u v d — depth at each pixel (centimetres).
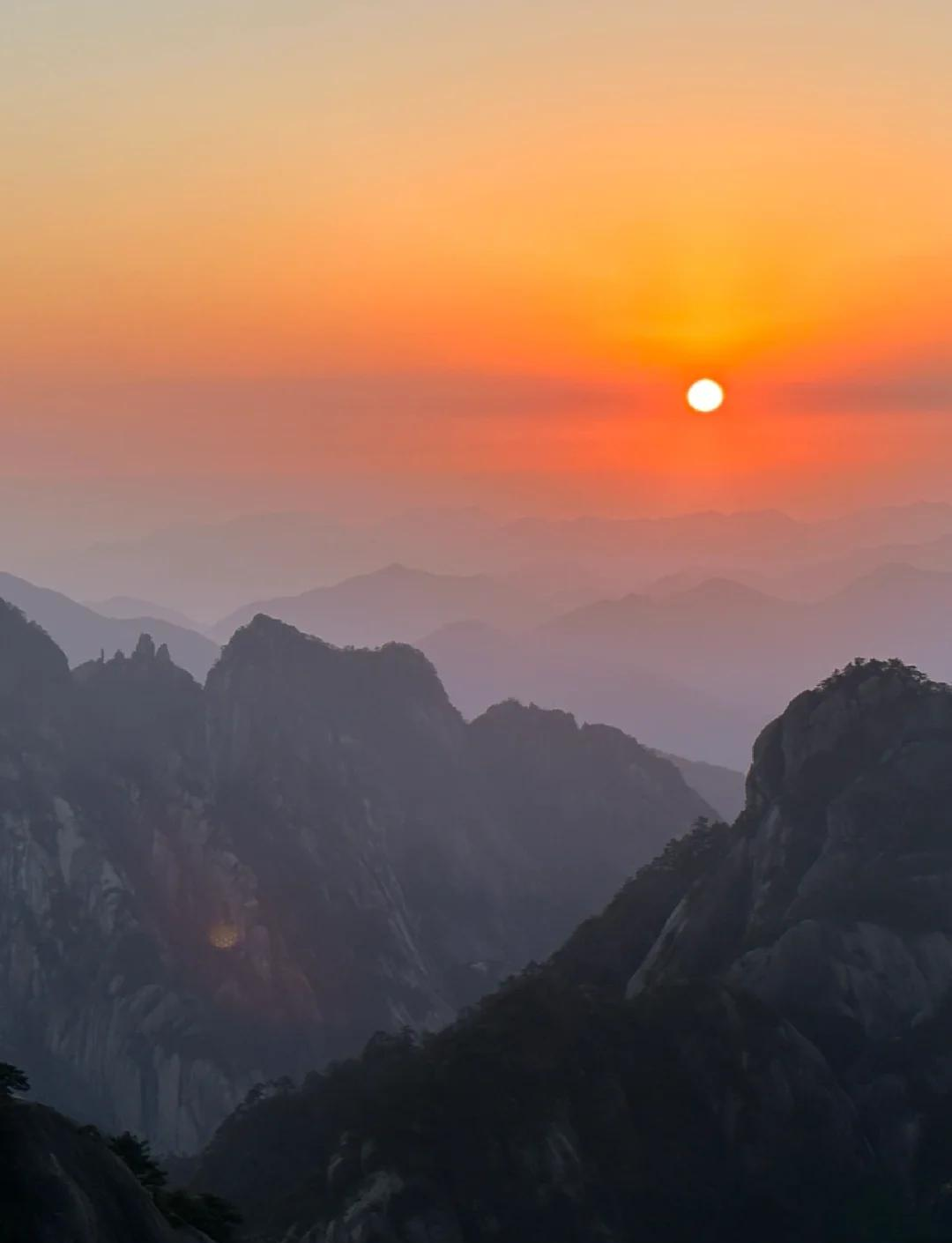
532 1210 10450
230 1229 7506
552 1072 11331
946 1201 10450
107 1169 5947
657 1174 10856
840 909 12419
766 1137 11056
